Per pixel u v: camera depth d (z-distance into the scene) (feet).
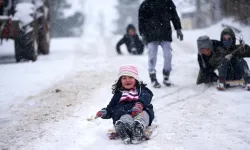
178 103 46.83
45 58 98.99
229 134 34.53
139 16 57.82
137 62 85.46
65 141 34.71
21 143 34.65
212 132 35.32
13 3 89.56
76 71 73.97
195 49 112.37
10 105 48.78
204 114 41.57
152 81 56.65
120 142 33.60
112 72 72.43
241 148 30.94
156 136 34.78
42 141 34.96
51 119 42.14
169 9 57.36
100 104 47.88
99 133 36.60
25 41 88.79
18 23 86.33
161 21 56.34
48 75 69.67
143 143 32.99
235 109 42.80
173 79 63.26
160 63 82.43
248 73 52.54
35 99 51.34
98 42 149.79
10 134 37.37
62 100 50.52
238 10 134.31
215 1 168.66
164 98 49.83
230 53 53.62
